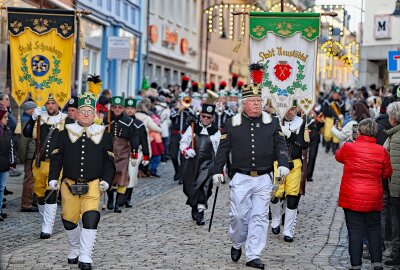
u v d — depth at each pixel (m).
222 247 13.28
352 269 11.29
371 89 37.88
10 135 15.48
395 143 11.90
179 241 13.77
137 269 11.38
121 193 17.28
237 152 11.94
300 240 14.20
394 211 12.16
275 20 16.06
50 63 16.42
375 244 11.39
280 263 12.08
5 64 25.12
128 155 17.48
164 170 27.33
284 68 16.05
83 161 11.52
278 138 12.02
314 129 23.80
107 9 34.12
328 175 26.38
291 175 14.06
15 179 22.08
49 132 14.80
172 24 46.25
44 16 16.44
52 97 15.52
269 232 15.01
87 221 11.32
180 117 23.48
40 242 13.34
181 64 48.88
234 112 24.19
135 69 40.16
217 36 57.91
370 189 11.25
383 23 49.69
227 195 20.67
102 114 18.55
